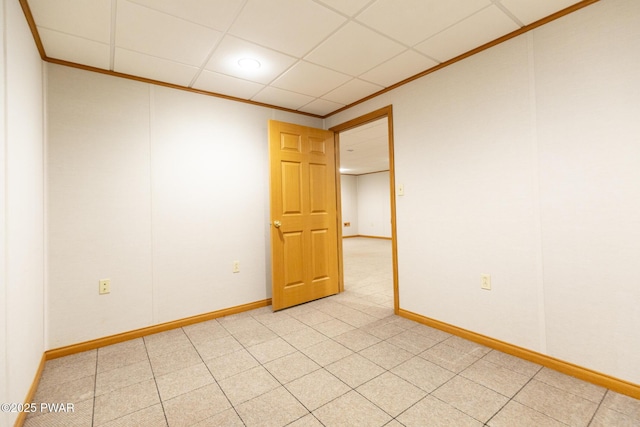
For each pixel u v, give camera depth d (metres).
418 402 1.61
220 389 1.76
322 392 1.71
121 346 2.34
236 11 1.75
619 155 1.64
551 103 1.88
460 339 2.36
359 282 4.27
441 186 2.50
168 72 2.49
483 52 2.20
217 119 2.97
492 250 2.19
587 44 1.73
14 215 1.44
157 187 2.63
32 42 1.83
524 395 1.65
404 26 1.94
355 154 6.52
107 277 2.39
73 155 2.27
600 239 1.71
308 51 2.22
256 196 3.22
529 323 2.01
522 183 2.02
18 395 1.46
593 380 1.74
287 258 3.16
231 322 2.80
